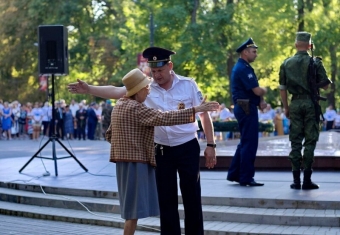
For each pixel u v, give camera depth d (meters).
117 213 9.74
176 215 7.48
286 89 10.05
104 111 31.30
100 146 25.28
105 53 46.31
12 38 46.97
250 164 10.56
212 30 31.58
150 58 7.38
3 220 9.84
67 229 9.12
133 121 7.05
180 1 32.31
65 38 13.06
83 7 47.03
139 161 7.04
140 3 33.44
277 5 30.81
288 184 10.77
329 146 16.11
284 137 21.25
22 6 46.81
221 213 8.91
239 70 10.45
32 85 47.25
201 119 7.58
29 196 10.80
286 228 8.43
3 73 47.44
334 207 8.89
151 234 8.76
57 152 21.06
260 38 31.48
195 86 7.54
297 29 31.58
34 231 9.01
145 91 7.18
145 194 7.05
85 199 10.37
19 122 34.41
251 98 10.49
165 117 6.96
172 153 7.41
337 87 39.91
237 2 32.16
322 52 31.84
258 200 9.21
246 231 8.27
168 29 32.44
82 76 47.94
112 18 48.47
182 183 7.46
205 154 7.59
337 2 31.97
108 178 12.10
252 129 10.52
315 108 9.88
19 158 16.62
